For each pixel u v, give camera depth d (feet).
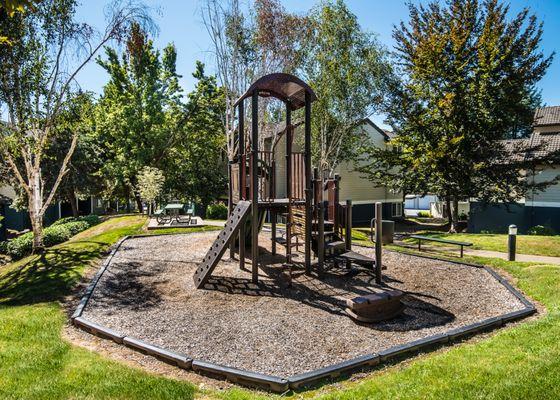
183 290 23.40
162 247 36.55
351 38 63.31
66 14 35.42
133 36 38.58
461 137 53.62
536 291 22.22
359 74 63.21
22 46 34.45
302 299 21.56
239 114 28.40
